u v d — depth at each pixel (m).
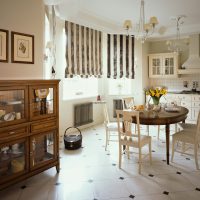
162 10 4.66
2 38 2.74
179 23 5.66
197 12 4.82
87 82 6.02
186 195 2.48
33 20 3.16
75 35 5.23
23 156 2.65
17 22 2.93
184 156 3.70
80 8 4.38
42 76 3.35
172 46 6.86
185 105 6.38
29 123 2.65
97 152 3.92
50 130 2.95
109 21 5.45
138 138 3.05
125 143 3.18
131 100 4.90
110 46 6.37
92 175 2.99
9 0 2.82
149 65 7.12
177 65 6.63
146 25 3.57
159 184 2.73
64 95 5.30
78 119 5.52
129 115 3.07
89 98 5.96
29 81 2.60
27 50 3.07
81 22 5.08
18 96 2.59
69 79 5.43
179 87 6.99
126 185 2.71
